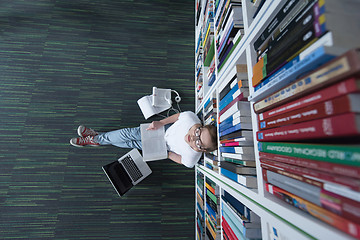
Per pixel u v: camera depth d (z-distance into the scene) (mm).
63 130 1823
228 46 1002
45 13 2010
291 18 506
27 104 1818
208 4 1449
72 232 1658
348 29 388
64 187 1725
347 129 328
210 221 1313
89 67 1986
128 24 2146
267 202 584
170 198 1854
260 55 672
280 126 531
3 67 1847
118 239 1704
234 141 845
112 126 1912
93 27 2072
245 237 740
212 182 1293
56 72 1921
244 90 795
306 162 434
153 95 1896
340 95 342
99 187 1772
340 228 358
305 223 434
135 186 1830
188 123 1416
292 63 482
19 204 1639
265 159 608
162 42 2176
